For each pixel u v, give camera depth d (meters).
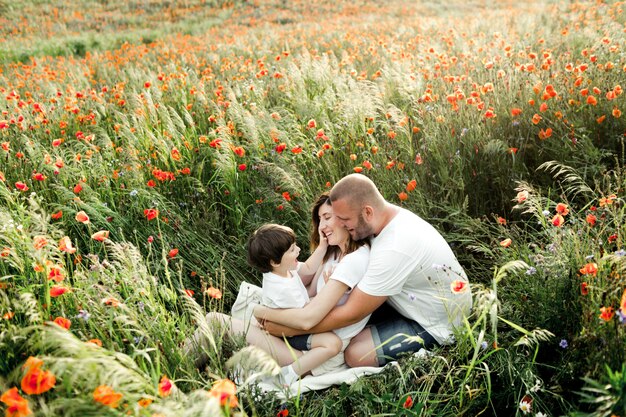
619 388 1.64
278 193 3.67
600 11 8.64
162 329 2.33
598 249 2.41
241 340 2.52
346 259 2.62
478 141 3.83
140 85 7.06
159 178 3.78
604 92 4.04
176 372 2.27
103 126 5.48
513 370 2.29
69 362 1.57
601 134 3.89
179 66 8.63
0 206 3.37
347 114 4.15
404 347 2.63
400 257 2.50
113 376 1.60
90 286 2.37
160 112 4.91
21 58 13.90
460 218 3.31
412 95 4.75
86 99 6.39
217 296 2.47
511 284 2.75
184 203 3.77
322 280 2.91
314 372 2.66
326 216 2.85
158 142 4.24
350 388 2.33
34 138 4.72
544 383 2.33
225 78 7.20
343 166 4.05
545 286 2.44
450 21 11.80
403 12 20.53
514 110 3.73
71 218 3.62
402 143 3.98
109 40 16.61
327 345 2.61
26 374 1.54
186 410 1.58
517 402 2.21
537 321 2.44
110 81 8.39
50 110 5.50
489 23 10.38
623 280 2.07
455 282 2.09
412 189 3.20
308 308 2.58
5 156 4.18
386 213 2.65
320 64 5.97
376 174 3.79
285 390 2.39
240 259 3.40
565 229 2.65
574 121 3.79
